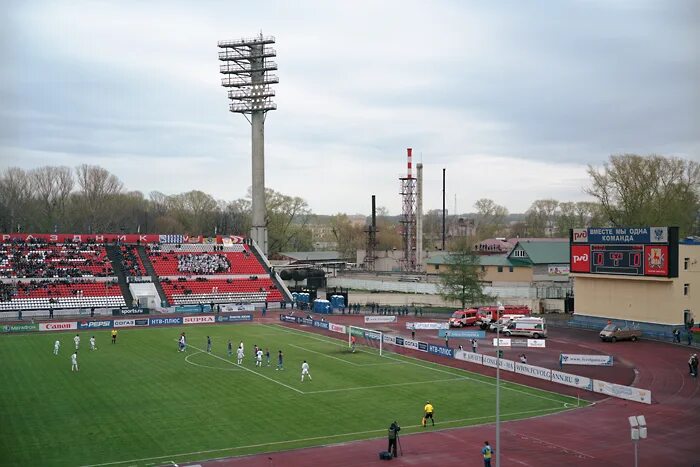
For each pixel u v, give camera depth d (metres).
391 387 60.44
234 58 144.50
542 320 90.31
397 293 141.75
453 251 148.88
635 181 129.25
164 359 73.81
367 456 40.97
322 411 51.94
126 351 79.19
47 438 44.41
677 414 51.09
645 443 43.75
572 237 101.06
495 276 135.25
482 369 69.19
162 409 52.06
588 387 59.31
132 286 123.12
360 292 149.00
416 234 191.25
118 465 39.19
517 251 134.12
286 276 148.50
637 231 91.44
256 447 42.81
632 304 93.38
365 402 54.84
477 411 52.25
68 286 118.62
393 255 197.00
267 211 192.38
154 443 43.47
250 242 148.50
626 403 54.78
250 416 50.28
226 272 136.12
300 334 95.31
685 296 89.56
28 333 95.00
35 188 179.00
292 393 57.88
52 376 64.06
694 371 65.00
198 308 119.38
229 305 122.69
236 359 74.25
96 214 181.38
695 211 137.25
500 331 92.75
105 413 50.75
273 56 142.62
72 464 39.25
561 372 62.88
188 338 90.56
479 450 42.22
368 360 74.31
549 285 125.94
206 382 62.00
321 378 64.25
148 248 137.62
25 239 130.00
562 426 47.84
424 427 47.69
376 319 103.62
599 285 98.19
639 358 74.75
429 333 96.12
